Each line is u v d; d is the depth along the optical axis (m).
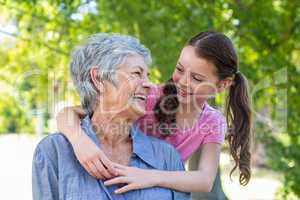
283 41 4.02
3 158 7.71
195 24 3.62
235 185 6.82
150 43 3.62
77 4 3.76
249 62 3.99
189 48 2.24
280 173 4.52
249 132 2.40
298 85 4.06
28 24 4.02
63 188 1.90
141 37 3.68
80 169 1.93
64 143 1.96
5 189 6.38
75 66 1.98
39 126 4.90
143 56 1.96
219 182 3.49
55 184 1.94
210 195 3.43
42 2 3.94
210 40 2.23
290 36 4.06
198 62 2.20
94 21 3.93
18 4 3.91
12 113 4.95
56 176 1.94
